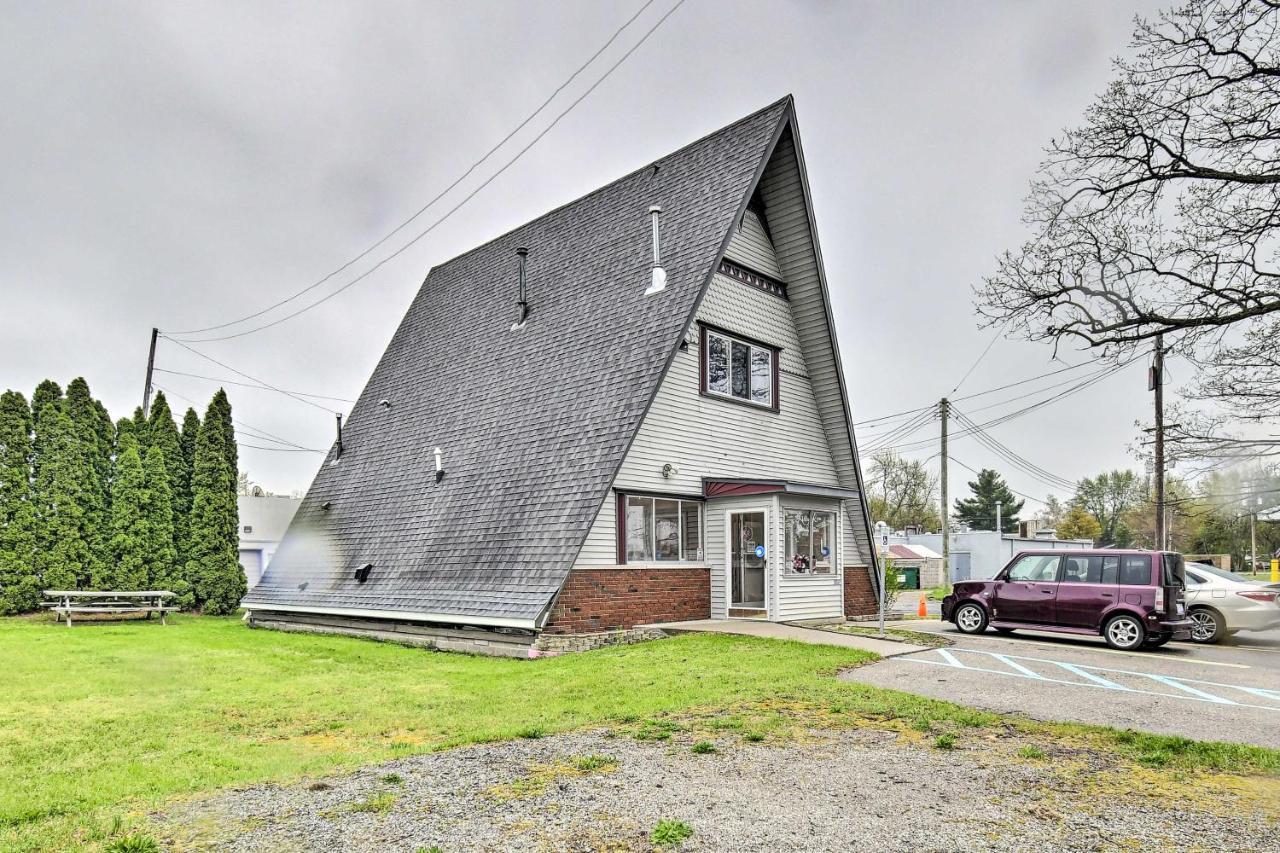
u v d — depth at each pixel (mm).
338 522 19625
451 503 16688
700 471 16672
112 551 21250
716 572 16734
